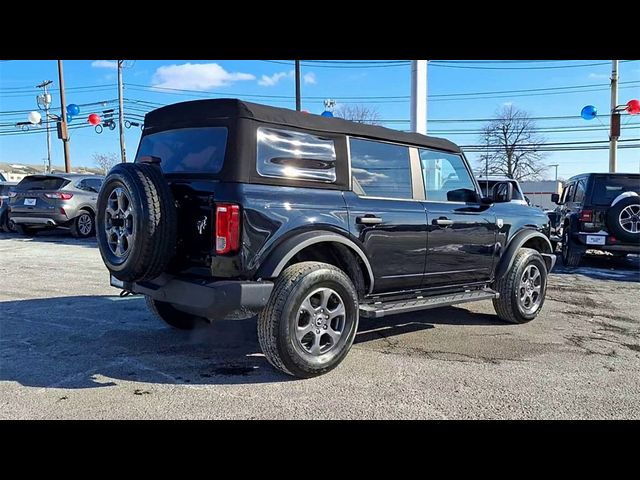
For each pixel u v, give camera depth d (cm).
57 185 1326
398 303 459
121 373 396
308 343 392
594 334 533
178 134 420
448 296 507
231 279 359
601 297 735
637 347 488
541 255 594
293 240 377
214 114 389
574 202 1081
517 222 577
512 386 380
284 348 370
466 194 539
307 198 393
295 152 397
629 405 349
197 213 372
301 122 403
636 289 802
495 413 334
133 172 376
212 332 514
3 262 970
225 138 379
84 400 344
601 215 978
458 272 514
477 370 415
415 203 473
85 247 1198
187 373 397
